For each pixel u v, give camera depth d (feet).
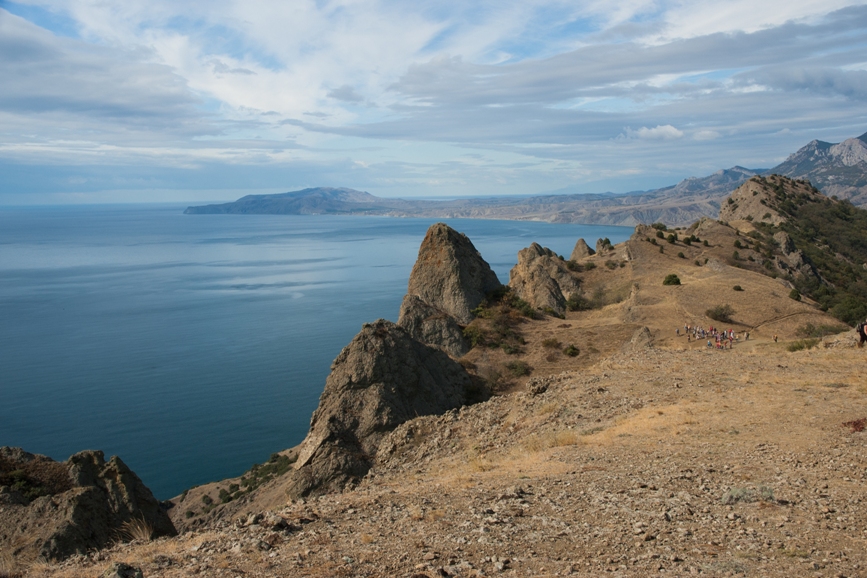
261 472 199.11
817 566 24.63
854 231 567.18
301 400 332.60
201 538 36.91
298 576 26.53
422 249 266.16
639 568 25.58
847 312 266.36
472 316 250.98
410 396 137.08
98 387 363.35
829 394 61.62
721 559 26.13
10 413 321.52
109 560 35.17
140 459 260.01
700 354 99.19
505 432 71.97
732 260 393.29
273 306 614.75
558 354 222.07
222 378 376.68
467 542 30.35
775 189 648.38
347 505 41.57
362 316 557.33
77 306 633.61
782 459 42.52
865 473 37.19
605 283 355.77
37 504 60.75
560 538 30.42
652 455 47.93
